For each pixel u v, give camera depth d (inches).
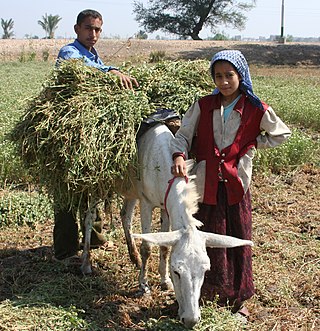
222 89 178.4
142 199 211.0
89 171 200.7
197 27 2374.5
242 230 188.7
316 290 217.6
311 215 301.7
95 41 240.7
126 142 201.2
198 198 177.3
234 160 184.1
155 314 197.8
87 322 189.2
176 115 214.7
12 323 182.9
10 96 638.5
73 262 245.8
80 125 201.3
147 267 222.4
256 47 1859.0
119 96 210.8
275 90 713.6
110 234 270.5
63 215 237.6
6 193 323.6
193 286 154.6
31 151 219.1
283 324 193.8
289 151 397.4
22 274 229.9
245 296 192.7
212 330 178.4
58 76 216.1
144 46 1818.4
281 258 246.4
